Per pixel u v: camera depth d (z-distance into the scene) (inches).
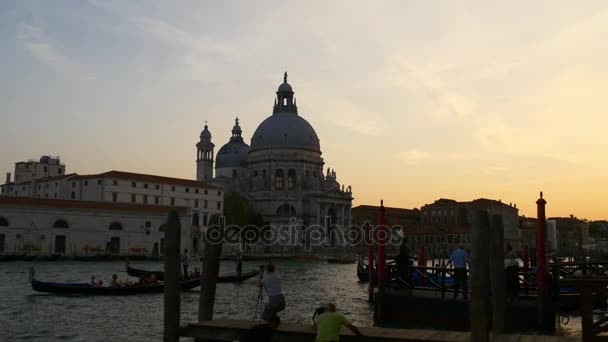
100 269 3169.3
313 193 6963.6
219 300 1662.2
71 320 1247.5
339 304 1609.3
